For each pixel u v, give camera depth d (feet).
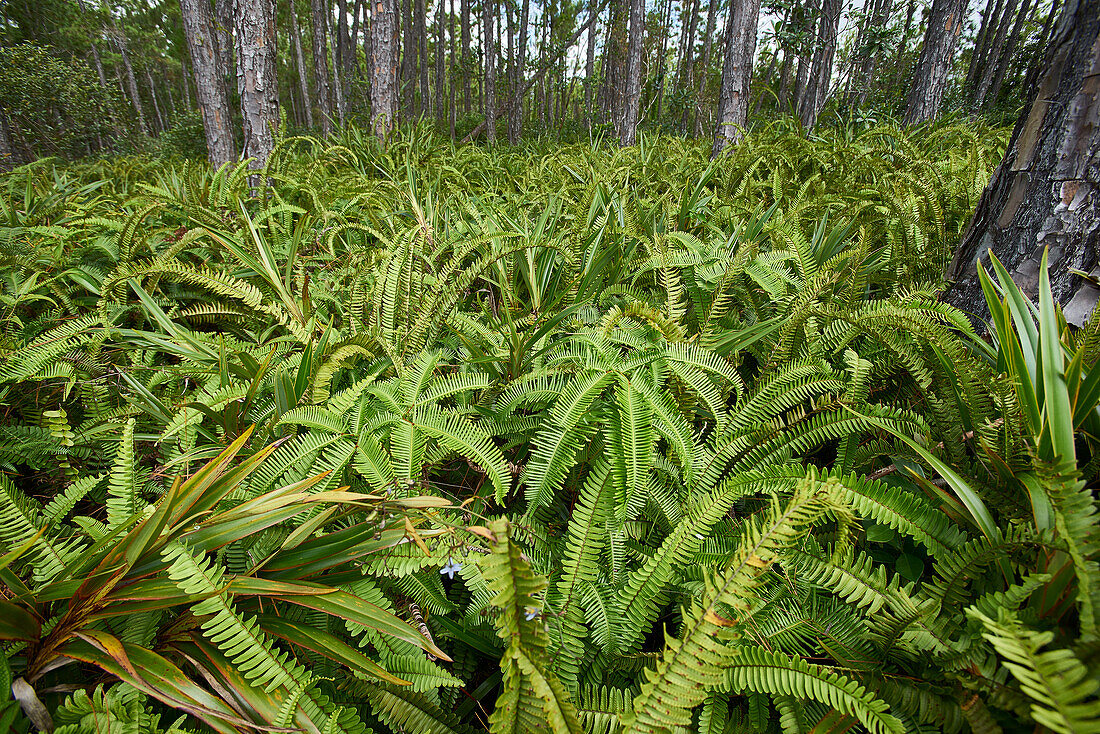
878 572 3.64
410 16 63.57
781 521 3.05
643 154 16.97
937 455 4.50
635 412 4.46
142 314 8.13
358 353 6.21
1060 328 4.52
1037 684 2.12
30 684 3.16
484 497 4.99
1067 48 5.44
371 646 4.15
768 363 5.90
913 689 3.23
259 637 3.19
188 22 21.26
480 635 4.16
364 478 4.96
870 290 8.17
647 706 2.85
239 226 10.30
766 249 8.77
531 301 8.10
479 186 16.56
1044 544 2.93
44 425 6.12
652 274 8.39
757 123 26.00
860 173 12.38
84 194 14.34
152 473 5.11
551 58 71.26
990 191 6.48
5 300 7.78
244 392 5.32
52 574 3.90
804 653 3.68
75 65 48.44
